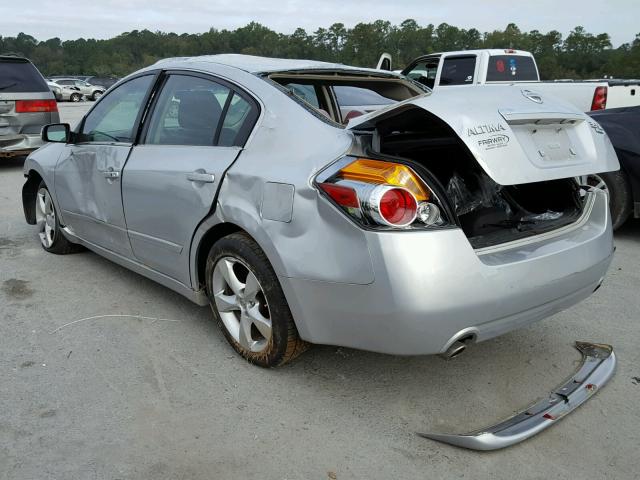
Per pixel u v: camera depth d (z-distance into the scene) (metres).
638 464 2.37
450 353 2.44
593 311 3.86
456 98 2.58
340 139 2.57
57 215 4.67
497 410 2.74
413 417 2.68
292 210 2.56
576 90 8.44
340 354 3.22
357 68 3.62
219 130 3.12
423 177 2.34
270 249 2.66
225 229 3.07
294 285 2.60
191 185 3.10
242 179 2.82
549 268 2.57
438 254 2.29
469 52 10.24
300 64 3.44
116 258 4.06
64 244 4.86
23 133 9.03
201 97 3.30
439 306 2.29
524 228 2.81
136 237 3.66
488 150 2.40
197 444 2.47
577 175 2.65
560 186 3.10
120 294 4.07
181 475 2.29
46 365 3.09
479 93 2.70
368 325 2.41
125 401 2.77
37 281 4.32
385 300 2.30
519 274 2.46
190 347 3.31
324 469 2.34
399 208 2.28
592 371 3.00
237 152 2.94
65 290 4.14
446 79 10.45
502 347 3.34
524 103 2.68
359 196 2.33
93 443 2.46
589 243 2.78
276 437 2.53
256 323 2.94
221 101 3.18
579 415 2.70
